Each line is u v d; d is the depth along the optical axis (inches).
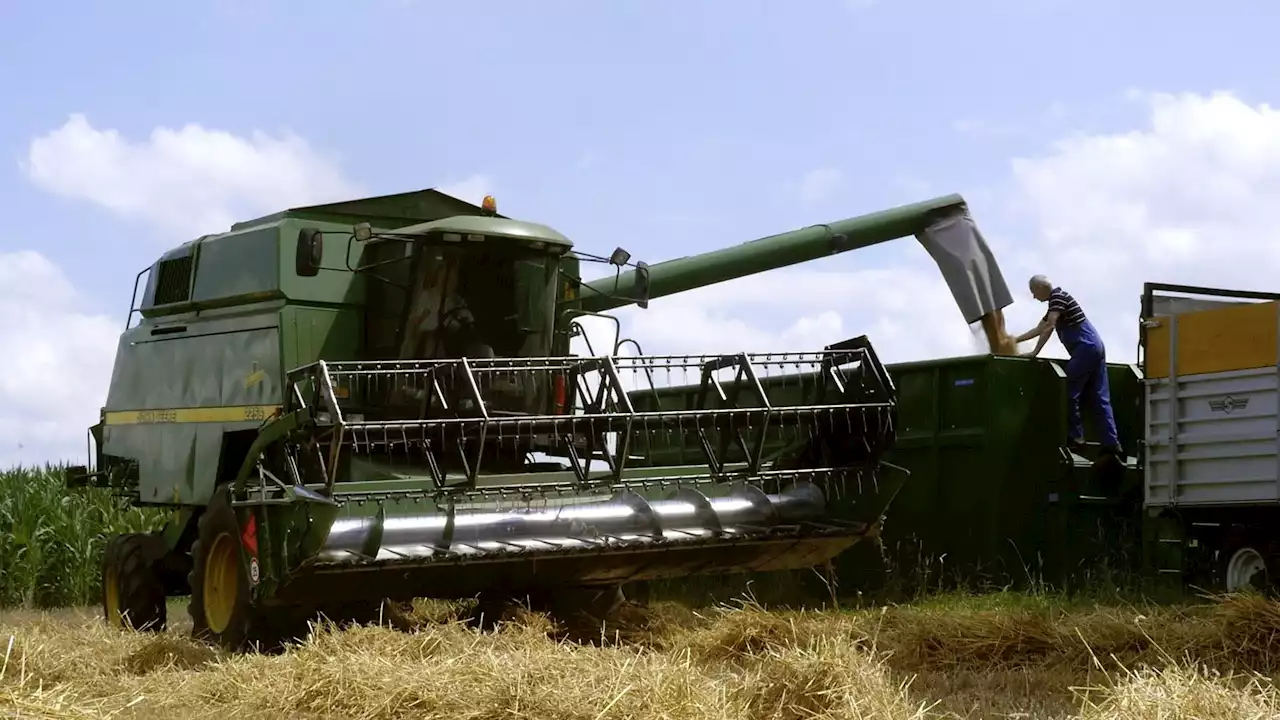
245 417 475.2
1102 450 574.6
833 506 458.9
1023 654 369.7
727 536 429.1
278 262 468.4
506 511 414.6
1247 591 373.7
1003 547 564.7
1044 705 297.7
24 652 338.6
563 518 420.8
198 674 339.0
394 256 476.1
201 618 433.7
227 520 422.0
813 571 608.4
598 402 446.6
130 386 553.0
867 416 452.8
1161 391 528.7
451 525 402.3
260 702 304.3
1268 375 486.6
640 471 441.7
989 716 286.8
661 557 427.5
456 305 462.0
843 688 269.7
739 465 453.1
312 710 298.8
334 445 384.8
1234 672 331.6
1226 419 501.7
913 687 327.3
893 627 400.2
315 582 386.6
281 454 423.5
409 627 421.4
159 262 542.9
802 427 473.1
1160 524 535.8
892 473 443.2
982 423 571.8
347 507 394.6
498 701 281.3
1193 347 515.5
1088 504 580.4
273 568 390.9
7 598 753.6
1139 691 258.4
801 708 267.4
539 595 451.5
